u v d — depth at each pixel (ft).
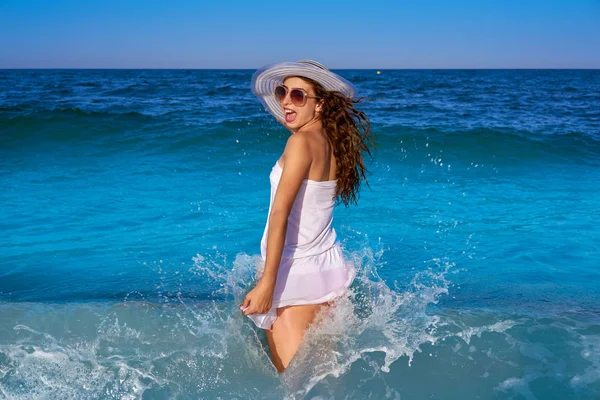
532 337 8.92
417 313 9.76
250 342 8.80
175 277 12.35
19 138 30.04
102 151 28.50
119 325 9.27
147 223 16.78
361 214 17.88
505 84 172.86
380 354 8.28
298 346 8.34
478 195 20.90
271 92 9.64
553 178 24.52
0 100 70.23
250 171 24.89
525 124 45.24
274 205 7.98
